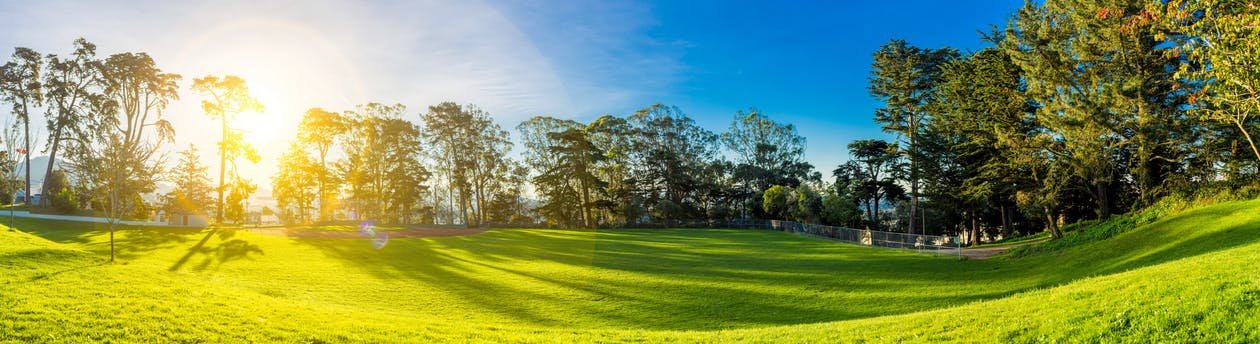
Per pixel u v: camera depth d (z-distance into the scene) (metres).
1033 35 34.75
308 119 61.62
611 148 78.31
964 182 46.84
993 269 26.23
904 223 63.16
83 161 28.58
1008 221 54.03
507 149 78.00
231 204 49.50
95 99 50.69
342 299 19.28
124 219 43.41
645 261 32.72
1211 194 27.80
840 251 37.66
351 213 68.12
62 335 10.15
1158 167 34.25
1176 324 9.52
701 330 16.61
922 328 11.74
